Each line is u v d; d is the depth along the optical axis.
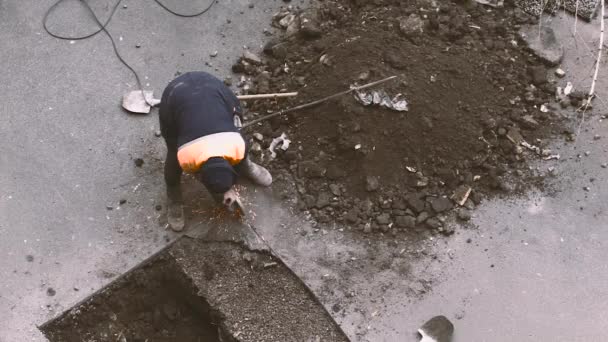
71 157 5.04
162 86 5.40
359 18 5.55
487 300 4.56
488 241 4.80
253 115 5.25
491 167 5.04
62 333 4.43
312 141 5.06
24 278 4.54
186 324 4.66
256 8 5.83
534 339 4.43
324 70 5.17
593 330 4.47
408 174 4.95
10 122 5.16
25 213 4.78
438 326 4.39
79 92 5.33
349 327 4.43
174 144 4.15
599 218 4.92
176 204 4.68
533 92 5.40
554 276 4.67
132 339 4.57
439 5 5.65
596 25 5.80
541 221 4.89
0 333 4.34
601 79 5.52
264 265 4.65
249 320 4.44
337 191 4.91
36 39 5.56
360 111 4.89
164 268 4.69
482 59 5.40
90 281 4.56
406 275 4.64
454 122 4.99
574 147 5.21
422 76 5.01
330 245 4.75
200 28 5.72
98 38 5.61
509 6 5.82
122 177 4.97
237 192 4.91
